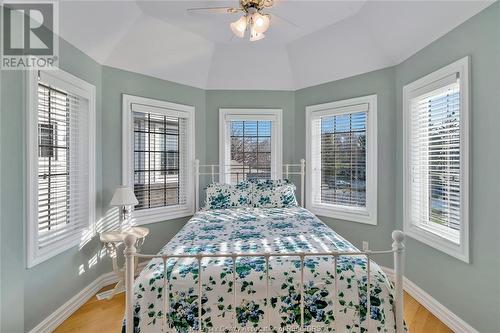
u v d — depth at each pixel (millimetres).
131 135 2846
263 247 1673
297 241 1790
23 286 1717
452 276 1955
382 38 2531
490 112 1657
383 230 2773
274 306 1276
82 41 2246
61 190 2127
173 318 1252
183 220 3264
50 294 1933
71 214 2232
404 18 2213
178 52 2943
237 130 3564
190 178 3324
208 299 1274
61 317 2006
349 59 2891
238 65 3301
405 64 2537
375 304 1285
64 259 2078
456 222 1985
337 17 2516
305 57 3139
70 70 2166
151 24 2549
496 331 1631
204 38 2926
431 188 2285
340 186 3170
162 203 3166
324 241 1785
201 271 1320
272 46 3119
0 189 1584
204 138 3486
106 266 2590
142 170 2990
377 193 2809
